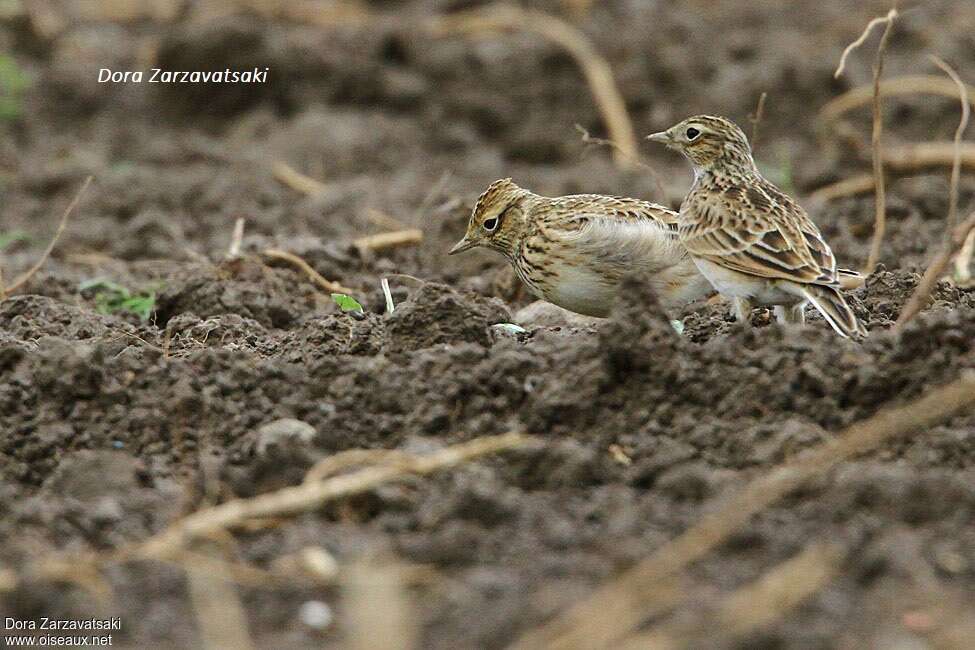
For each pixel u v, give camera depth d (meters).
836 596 8.62
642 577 8.76
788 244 12.59
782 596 8.50
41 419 11.69
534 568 9.04
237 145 25.86
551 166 25.27
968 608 8.47
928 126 24.50
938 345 11.30
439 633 8.46
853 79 25.30
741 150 14.04
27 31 30.17
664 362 11.30
